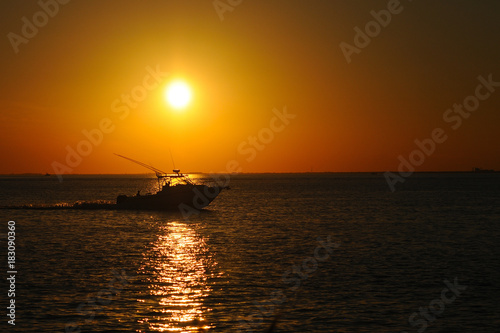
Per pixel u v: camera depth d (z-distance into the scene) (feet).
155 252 161.79
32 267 135.64
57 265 138.72
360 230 223.71
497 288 112.78
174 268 134.62
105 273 127.65
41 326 87.97
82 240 189.78
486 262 142.92
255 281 119.34
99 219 269.23
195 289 111.45
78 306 98.73
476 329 87.97
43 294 106.83
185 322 90.53
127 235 205.46
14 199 509.35
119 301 102.06
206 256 153.89
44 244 179.83
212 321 91.09
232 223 253.24
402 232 216.13
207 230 223.92
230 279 121.19
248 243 183.01
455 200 444.14
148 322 90.33
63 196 568.82
